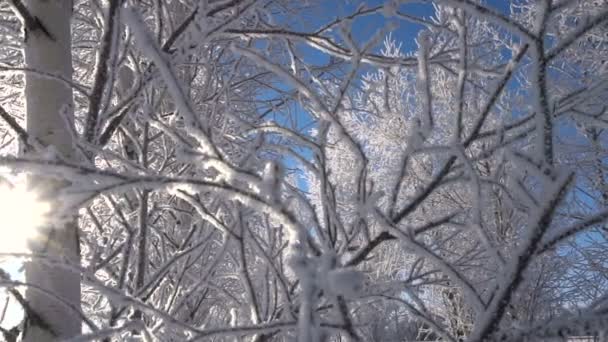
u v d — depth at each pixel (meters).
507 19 1.25
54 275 2.10
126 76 4.11
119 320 2.23
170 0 3.13
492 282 1.34
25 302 2.07
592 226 1.24
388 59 2.98
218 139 2.29
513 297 1.26
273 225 2.19
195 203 1.71
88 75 3.81
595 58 5.51
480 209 1.39
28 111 2.28
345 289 1.00
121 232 3.12
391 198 1.50
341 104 1.70
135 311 2.23
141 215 2.37
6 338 2.15
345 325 1.23
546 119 1.25
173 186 1.25
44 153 1.29
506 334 1.27
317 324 1.15
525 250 1.22
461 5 1.25
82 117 4.12
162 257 2.95
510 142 1.55
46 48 2.33
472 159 1.55
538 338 1.26
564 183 1.16
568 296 6.91
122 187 1.25
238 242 1.74
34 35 2.34
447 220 1.64
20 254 1.46
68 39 2.40
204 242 2.27
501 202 5.59
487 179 1.59
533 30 1.25
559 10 1.25
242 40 3.56
